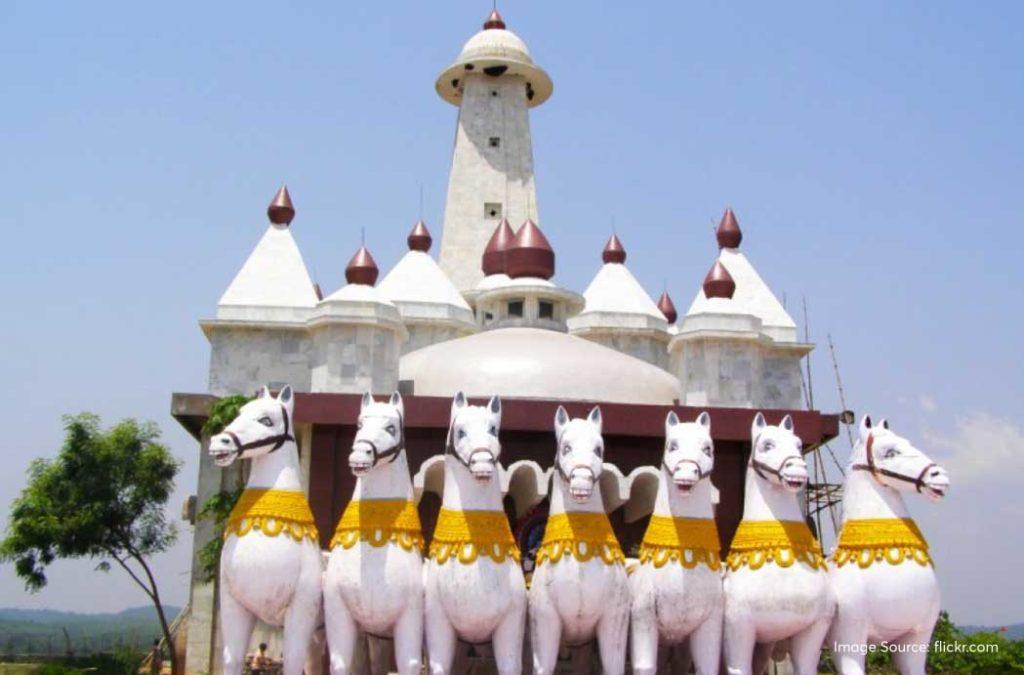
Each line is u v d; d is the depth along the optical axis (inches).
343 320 1192.2
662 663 698.8
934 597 629.6
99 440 1643.7
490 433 610.9
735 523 854.5
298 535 609.3
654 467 821.9
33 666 1561.3
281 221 1499.8
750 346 1200.2
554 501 635.5
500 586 597.3
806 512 1272.1
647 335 1560.0
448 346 1078.4
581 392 960.3
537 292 1148.5
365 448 596.7
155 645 1763.0
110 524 1628.9
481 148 1895.9
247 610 606.5
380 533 605.0
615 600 611.2
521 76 1951.3
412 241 1667.1
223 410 1106.1
